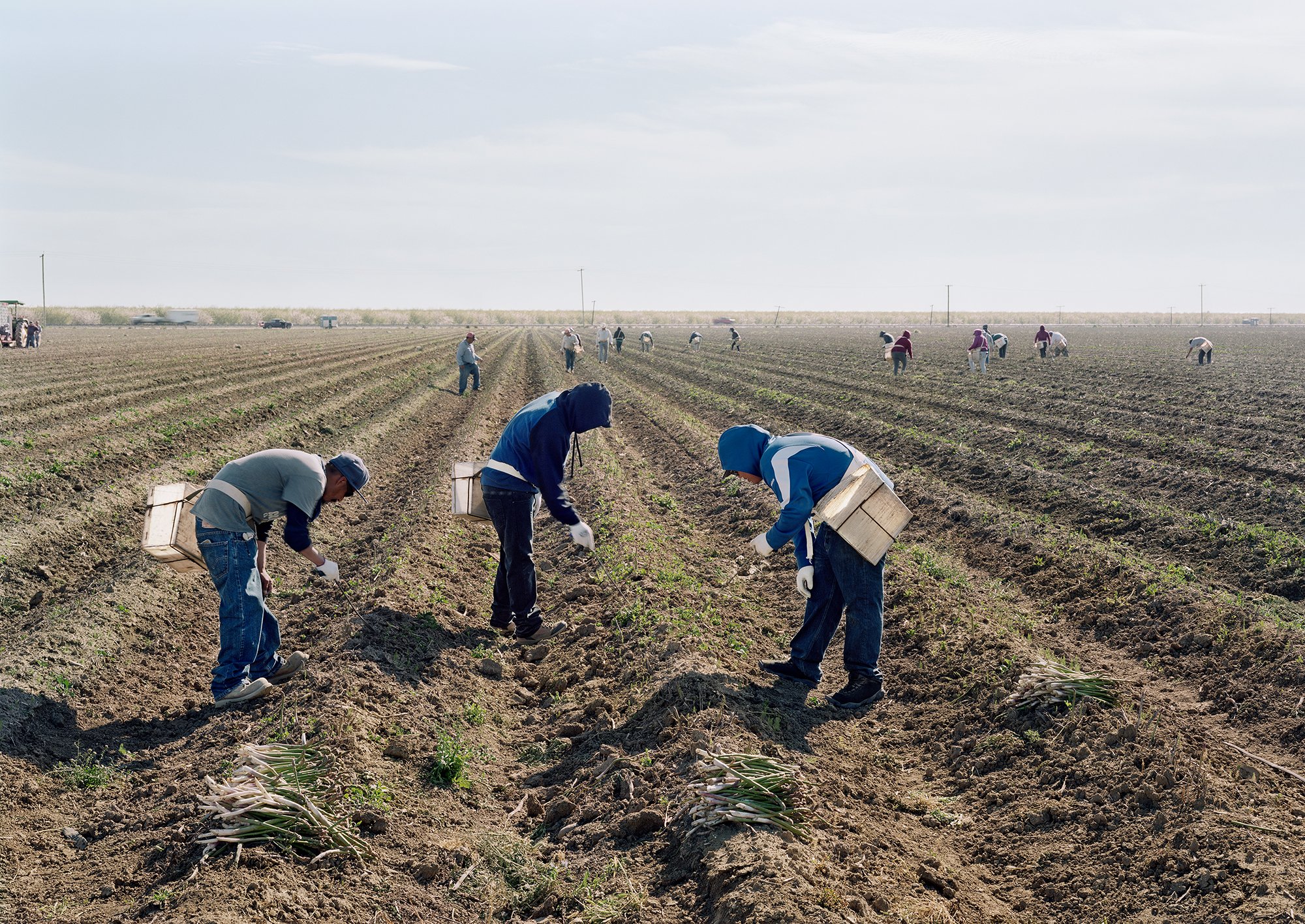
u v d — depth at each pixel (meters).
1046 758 5.97
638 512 13.35
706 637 7.97
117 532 11.62
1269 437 18.80
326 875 4.58
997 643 7.67
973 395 27.91
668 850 4.86
